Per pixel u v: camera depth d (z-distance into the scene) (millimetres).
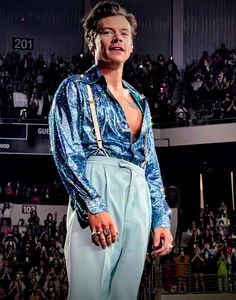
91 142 2254
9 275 17266
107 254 2135
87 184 2139
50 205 19922
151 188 2420
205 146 19438
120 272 2189
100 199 2123
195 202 19812
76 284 2131
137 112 2395
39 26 23953
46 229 18953
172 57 23797
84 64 21906
